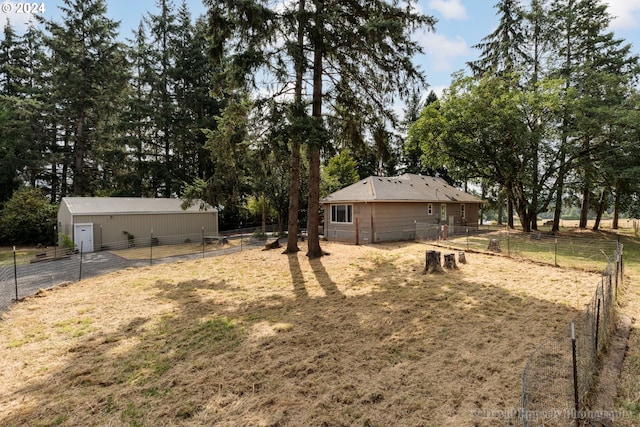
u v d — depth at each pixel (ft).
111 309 24.77
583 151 61.72
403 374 14.40
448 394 12.80
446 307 23.02
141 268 40.63
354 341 18.04
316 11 36.14
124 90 92.12
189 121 91.71
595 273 31.81
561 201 76.79
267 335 19.29
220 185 45.37
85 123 91.71
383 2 37.86
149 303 26.09
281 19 36.01
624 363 14.69
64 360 16.87
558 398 11.93
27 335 20.11
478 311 22.03
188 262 44.11
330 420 11.57
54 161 82.94
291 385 13.88
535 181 66.64
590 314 15.81
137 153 88.69
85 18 85.87
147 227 66.95
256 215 101.35
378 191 60.70
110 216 62.23
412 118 118.62
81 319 22.71
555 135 63.31
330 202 64.39
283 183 75.56
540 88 62.95
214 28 34.12
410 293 26.71
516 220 141.28
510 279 30.32
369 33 33.91
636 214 72.64
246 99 38.29
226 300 26.58
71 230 58.54
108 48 86.38
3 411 12.80
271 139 34.78
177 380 14.62
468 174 74.59
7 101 81.97
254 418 11.84
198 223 74.28
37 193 75.20
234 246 62.34
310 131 33.73
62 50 82.12
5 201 80.28
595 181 64.18
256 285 31.14
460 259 38.40
